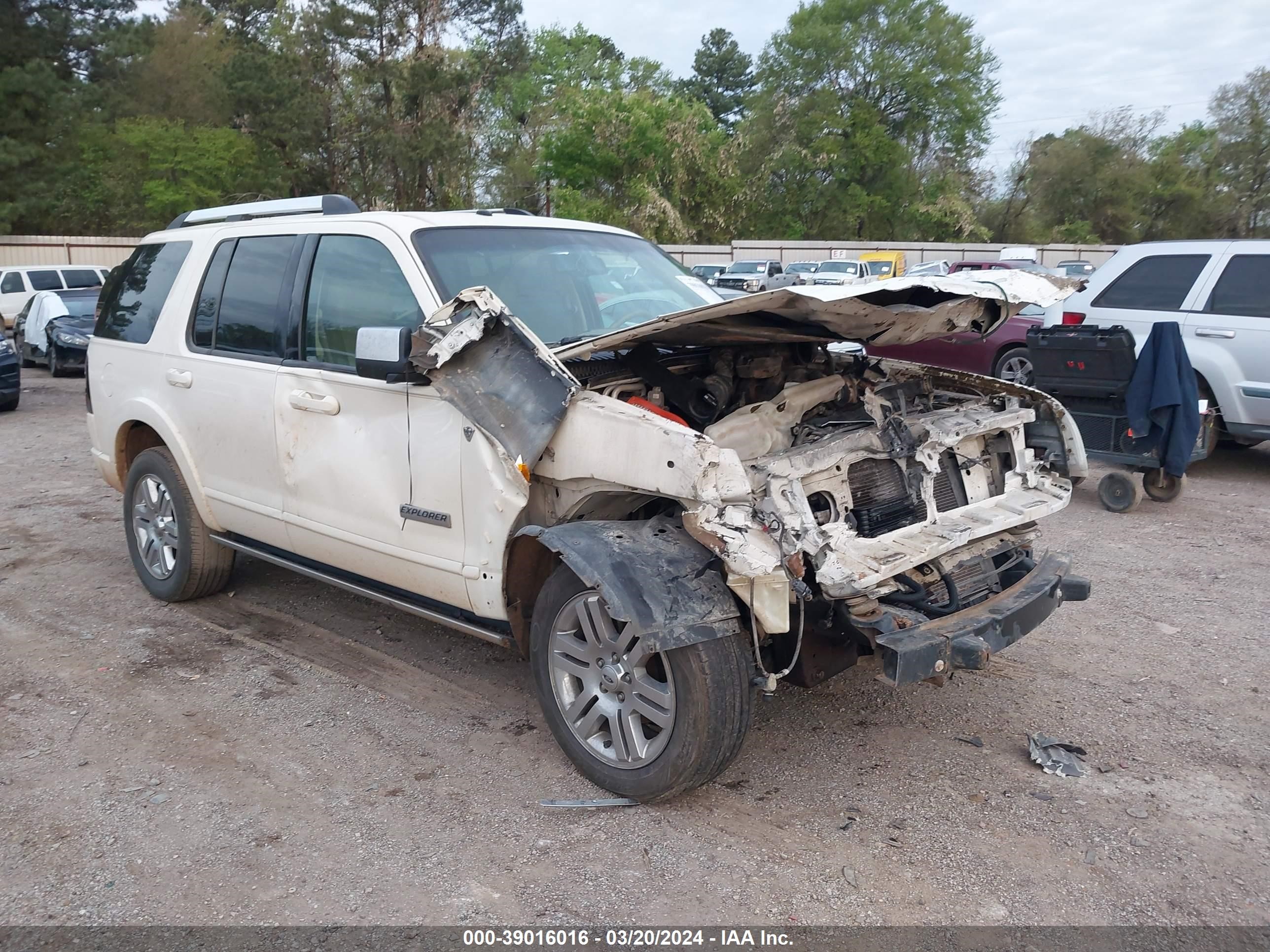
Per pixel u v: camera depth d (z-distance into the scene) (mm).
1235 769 3803
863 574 3324
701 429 3846
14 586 6027
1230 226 64438
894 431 3770
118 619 5453
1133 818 3463
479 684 4594
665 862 3207
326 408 4312
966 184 58656
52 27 34531
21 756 3934
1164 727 4145
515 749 3969
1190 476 8945
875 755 3914
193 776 3779
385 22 42312
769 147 52781
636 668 3414
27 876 3164
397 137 41219
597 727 3602
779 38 53125
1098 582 5961
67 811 3539
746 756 3904
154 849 3309
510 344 3621
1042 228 66375
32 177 34406
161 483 5586
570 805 3549
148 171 38438
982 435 4227
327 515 4426
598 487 3494
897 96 52156
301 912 2980
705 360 4188
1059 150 64812
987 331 4324
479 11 47000
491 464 3666
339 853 3275
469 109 45406
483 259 4301
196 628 5328
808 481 3545
